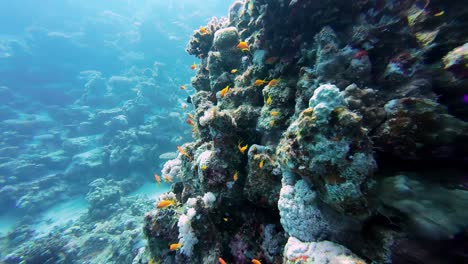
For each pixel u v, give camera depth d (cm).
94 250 1106
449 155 200
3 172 1872
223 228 388
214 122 385
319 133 228
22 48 3362
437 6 285
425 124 212
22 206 1600
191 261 376
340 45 358
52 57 3553
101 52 3781
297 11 393
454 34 261
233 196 384
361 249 213
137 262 524
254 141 441
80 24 4100
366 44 324
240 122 443
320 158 225
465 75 222
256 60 498
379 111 252
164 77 2853
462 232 161
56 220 1522
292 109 392
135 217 1259
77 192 1784
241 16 654
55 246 1104
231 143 393
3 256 1230
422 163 214
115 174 1773
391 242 189
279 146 331
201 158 409
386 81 286
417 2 311
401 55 287
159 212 433
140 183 1741
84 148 2123
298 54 424
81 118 2595
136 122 2234
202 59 811
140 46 3766
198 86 814
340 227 231
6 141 2212
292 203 268
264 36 458
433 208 178
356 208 210
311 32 411
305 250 228
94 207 1459
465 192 177
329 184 222
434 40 270
